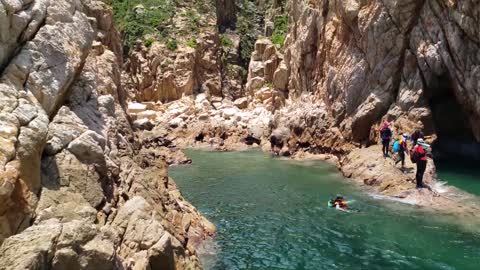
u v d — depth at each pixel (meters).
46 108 11.49
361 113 28.50
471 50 22.92
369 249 14.92
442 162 26.05
